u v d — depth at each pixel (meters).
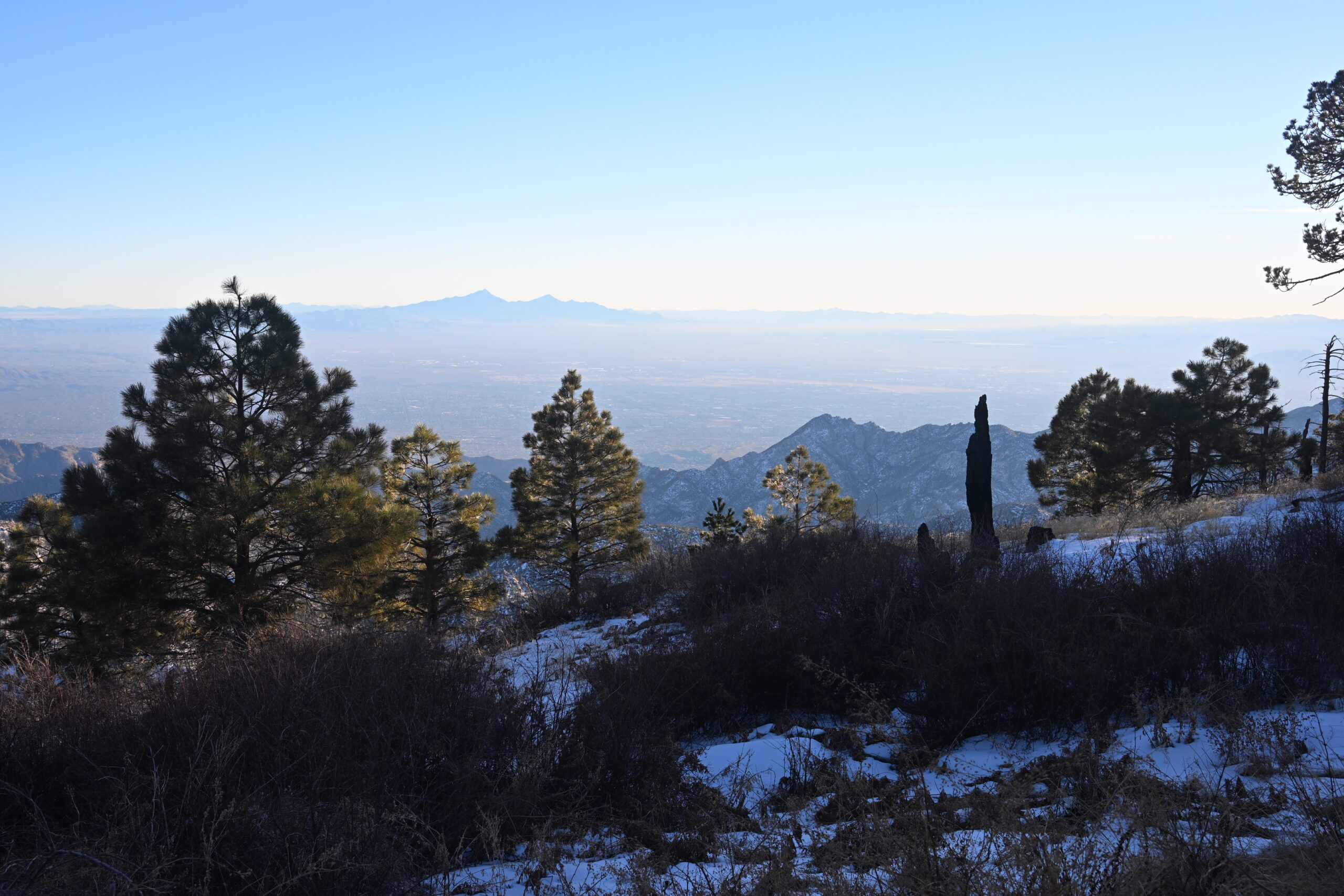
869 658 6.08
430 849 3.42
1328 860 2.34
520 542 26.09
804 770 4.36
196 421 15.48
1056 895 2.27
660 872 3.02
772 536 11.57
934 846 2.61
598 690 5.28
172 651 14.28
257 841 3.06
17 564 15.66
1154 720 4.54
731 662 6.22
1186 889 2.29
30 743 3.76
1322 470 23.52
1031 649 5.00
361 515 15.84
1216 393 25.55
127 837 3.06
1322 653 4.76
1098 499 27.08
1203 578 6.13
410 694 4.29
